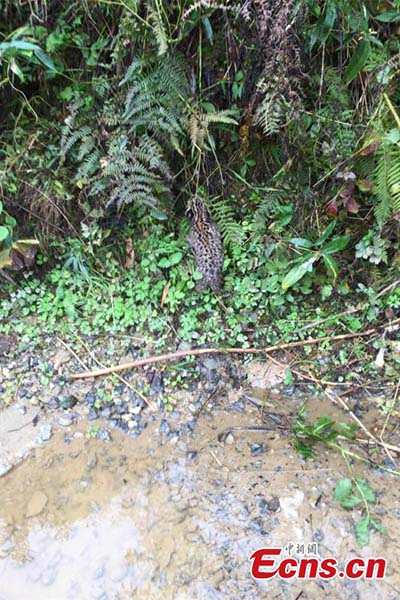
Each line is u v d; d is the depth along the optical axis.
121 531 1.85
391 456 2.11
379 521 1.86
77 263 2.50
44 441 2.17
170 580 1.71
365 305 2.48
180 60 2.06
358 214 2.39
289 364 2.48
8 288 2.51
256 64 2.08
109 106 2.14
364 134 2.14
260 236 2.40
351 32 2.00
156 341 2.47
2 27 2.13
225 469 2.05
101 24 2.11
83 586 1.70
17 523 1.87
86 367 2.41
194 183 2.41
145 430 2.22
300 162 2.28
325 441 2.13
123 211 2.44
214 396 2.37
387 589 1.66
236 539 1.81
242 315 2.51
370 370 2.45
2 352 2.43
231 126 2.27
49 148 2.31
